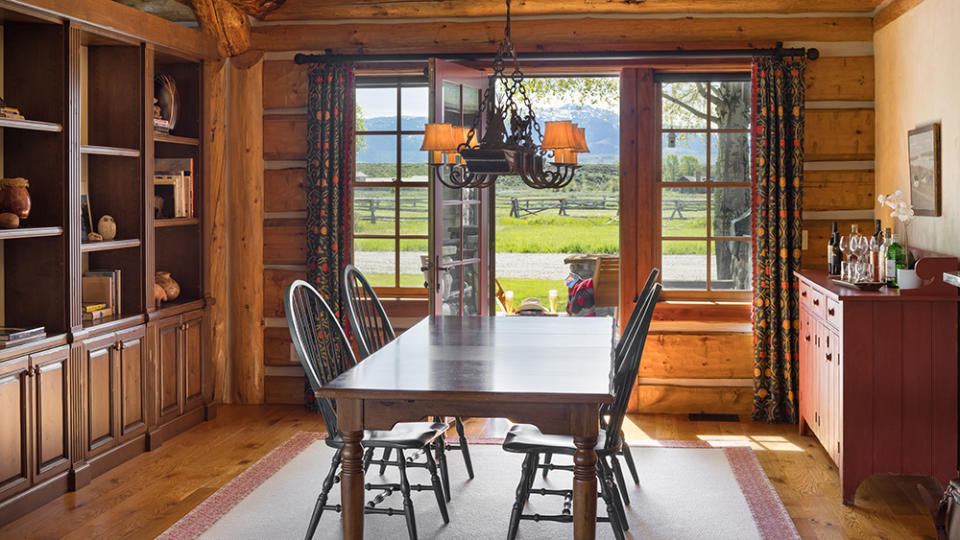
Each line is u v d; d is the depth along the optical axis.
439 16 5.81
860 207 5.59
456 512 3.86
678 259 5.83
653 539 3.51
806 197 5.62
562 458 4.70
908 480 4.32
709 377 5.75
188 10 5.75
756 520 3.72
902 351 3.87
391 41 5.83
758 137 5.50
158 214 5.21
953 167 4.19
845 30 5.55
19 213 3.90
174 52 5.12
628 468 4.37
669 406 5.78
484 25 5.77
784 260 5.44
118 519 3.74
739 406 5.73
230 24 5.68
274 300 6.02
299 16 5.89
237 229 5.98
